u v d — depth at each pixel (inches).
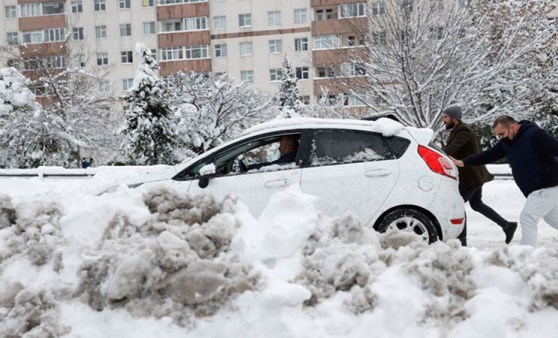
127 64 2124.8
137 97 1179.9
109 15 2133.4
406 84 745.6
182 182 259.1
